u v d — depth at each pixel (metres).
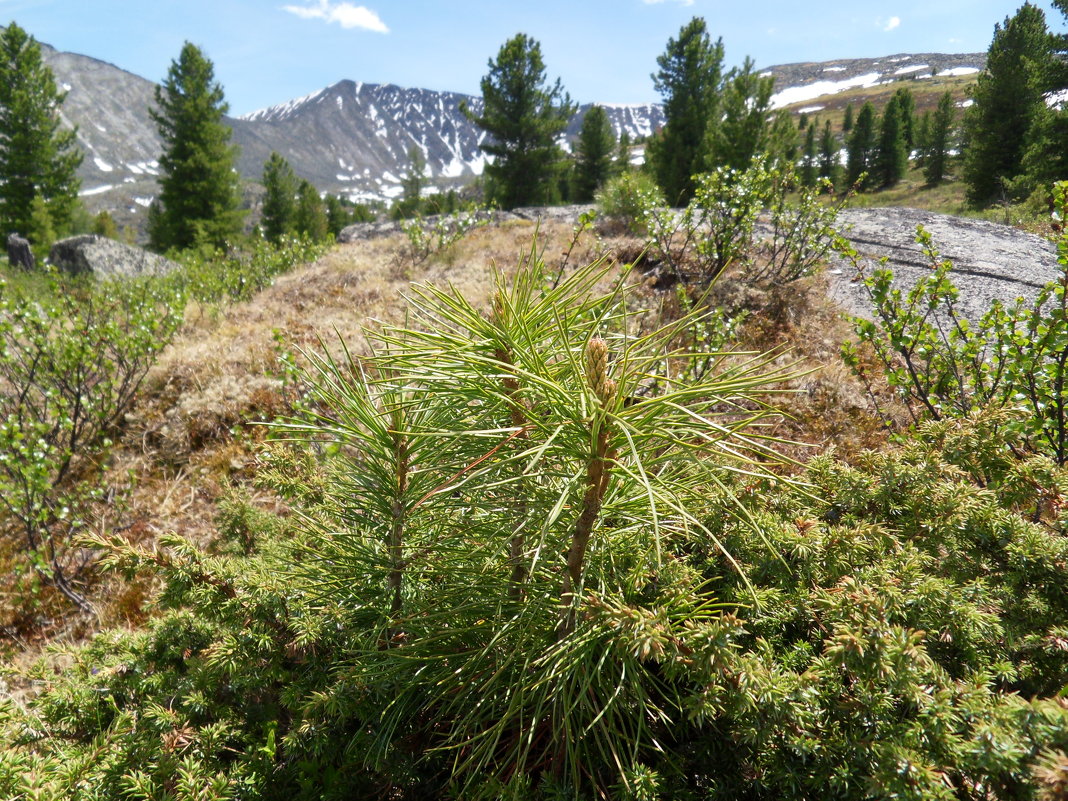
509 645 1.58
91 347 4.74
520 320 1.41
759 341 4.90
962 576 1.80
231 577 1.91
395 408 1.57
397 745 1.65
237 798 1.52
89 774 1.48
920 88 162.50
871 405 3.98
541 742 1.58
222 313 7.20
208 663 1.76
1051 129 22.39
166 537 1.90
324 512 2.11
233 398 4.88
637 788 1.28
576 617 1.45
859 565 1.74
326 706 1.52
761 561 1.72
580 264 6.62
